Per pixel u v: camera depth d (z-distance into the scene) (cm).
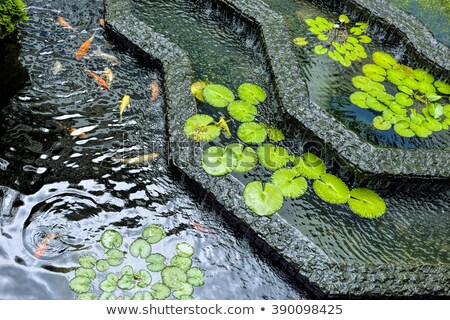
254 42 342
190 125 271
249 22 339
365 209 262
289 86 294
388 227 260
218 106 292
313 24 359
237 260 236
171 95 283
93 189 249
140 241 231
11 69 296
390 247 251
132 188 253
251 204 243
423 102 323
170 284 218
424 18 384
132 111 288
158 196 253
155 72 313
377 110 307
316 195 264
